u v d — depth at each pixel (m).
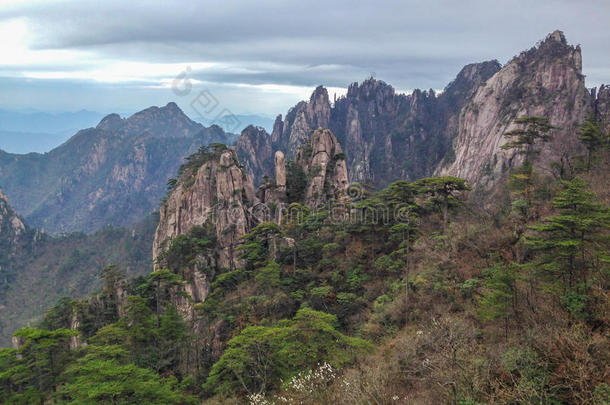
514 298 31.58
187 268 75.38
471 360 26.31
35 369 48.56
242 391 38.78
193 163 98.44
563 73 142.38
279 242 72.69
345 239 66.75
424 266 49.94
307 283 61.81
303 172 97.75
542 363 24.08
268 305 58.53
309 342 35.12
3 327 171.25
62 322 78.56
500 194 71.19
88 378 32.56
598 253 28.81
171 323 53.12
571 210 29.70
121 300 76.00
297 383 31.23
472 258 47.06
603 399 20.00
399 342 35.38
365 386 28.66
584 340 23.08
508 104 152.12
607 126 80.56
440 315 40.47
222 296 69.12
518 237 45.81
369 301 52.72
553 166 62.81
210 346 56.91
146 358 50.88
